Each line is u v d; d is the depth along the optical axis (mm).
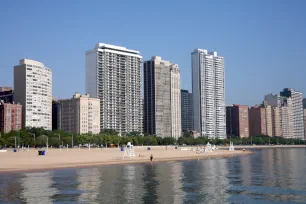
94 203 55938
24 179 85062
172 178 86375
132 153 175750
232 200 58062
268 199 58781
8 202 56750
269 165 125375
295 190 66562
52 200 58125
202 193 64062
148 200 58156
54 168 116000
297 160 155000
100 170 109125
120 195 62250
